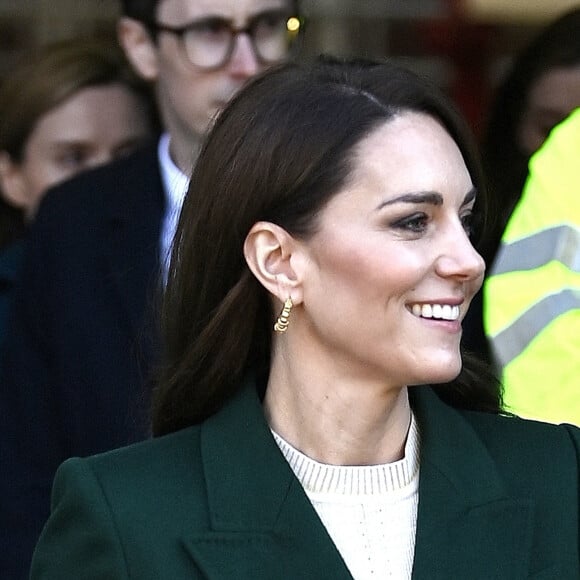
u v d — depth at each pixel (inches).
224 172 305.9
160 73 492.1
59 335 462.6
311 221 298.0
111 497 302.5
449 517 305.1
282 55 489.1
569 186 340.2
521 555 303.0
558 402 329.7
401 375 298.0
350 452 309.3
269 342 319.3
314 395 309.0
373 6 760.3
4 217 594.2
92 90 575.8
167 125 489.4
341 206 295.4
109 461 309.4
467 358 329.1
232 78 480.4
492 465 312.3
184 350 318.0
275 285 304.3
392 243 292.8
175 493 305.4
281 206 300.5
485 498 307.7
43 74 575.5
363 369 302.5
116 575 297.0
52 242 474.0
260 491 305.4
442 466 310.2
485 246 343.9
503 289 341.1
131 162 486.9
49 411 463.5
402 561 305.1
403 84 301.3
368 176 293.7
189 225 312.2
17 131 579.2
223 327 313.1
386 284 292.4
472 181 311.0
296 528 301.7
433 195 292.8
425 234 295.0
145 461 310.0
